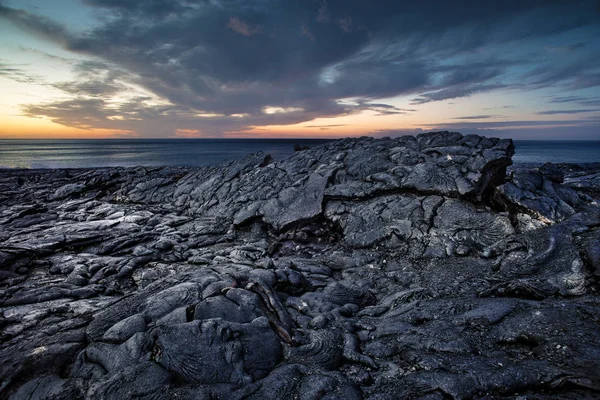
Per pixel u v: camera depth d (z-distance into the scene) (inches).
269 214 425.4
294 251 363.6
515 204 310.7
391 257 316.2
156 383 134.0
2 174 893.8
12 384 146.3
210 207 514.6
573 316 159.8
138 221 469.4
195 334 154.8
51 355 159.3
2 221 469.4
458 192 342.6
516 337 156.6
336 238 382.0
